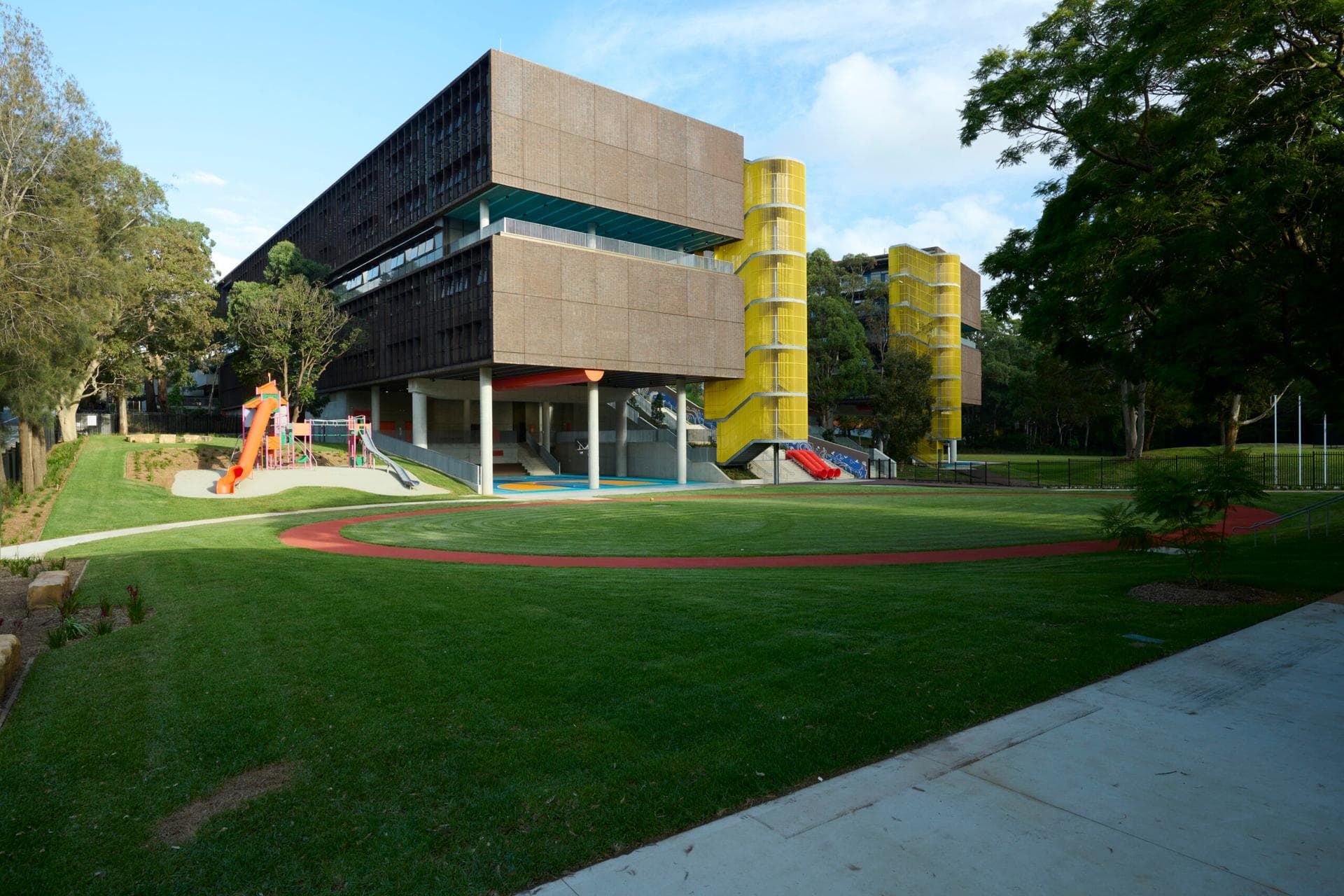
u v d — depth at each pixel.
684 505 36.44
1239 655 8.12
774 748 5.80
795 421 56.88
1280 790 5.07
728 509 33.75
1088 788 5.13
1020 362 107.75
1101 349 19.58
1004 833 4.53
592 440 48.75
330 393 69.06
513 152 44.44
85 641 9.61
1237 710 6.54
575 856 4.38
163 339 51.91
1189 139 14.91
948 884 3.99
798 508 33.94
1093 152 18.50
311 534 24.89
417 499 40.69
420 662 8.23
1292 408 62.72
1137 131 17.83
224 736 6.31
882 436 69.38
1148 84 16.39
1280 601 10.82
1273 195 13.02
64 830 4.86
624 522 27.97
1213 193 15.12
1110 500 38.09
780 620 9.78
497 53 43.88
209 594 12.67
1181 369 15.16
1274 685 7.18
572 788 5.23
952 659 7.91
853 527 25.77
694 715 6.50
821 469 60.56
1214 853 4.28
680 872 4.18
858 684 7.22
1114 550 18.78
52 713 7.00
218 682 7.76
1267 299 14.90
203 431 73.31
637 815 4.84
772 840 4.50
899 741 5.91
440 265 49.25
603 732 6.21
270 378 50.25
